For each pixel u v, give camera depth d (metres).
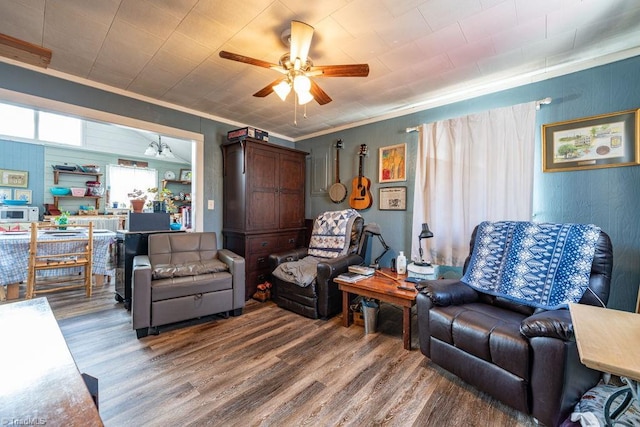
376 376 1.85
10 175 5.35
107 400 1.58
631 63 2.06
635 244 2.04
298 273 2.90
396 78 2.54
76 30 1.87
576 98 2.27
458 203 2.77
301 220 4.17
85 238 3.42
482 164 2.63
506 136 2.50
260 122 3.85
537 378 1.37
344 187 3.89
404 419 1.47
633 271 2.04
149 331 2.43
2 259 3.07
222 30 1.87
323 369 1.92
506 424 1.44
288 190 3.97
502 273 2.04
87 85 2.62
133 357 2.04
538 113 2.44
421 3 1.61
